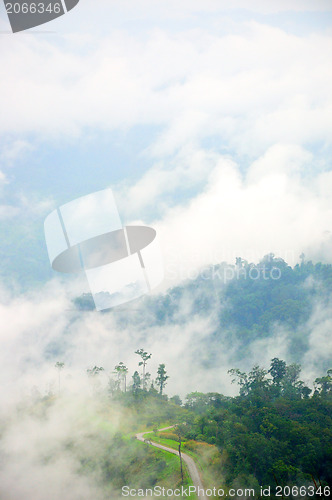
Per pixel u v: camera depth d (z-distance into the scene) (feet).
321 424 191.01
